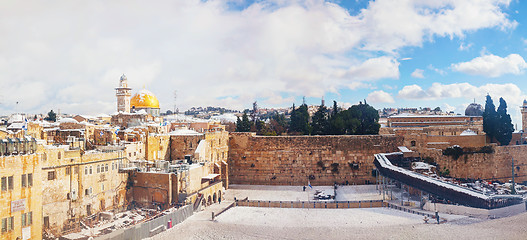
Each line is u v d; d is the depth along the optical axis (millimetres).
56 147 55469
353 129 118500
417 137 99562
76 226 57438
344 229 59000
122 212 66688
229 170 104000
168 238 54312
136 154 77000
